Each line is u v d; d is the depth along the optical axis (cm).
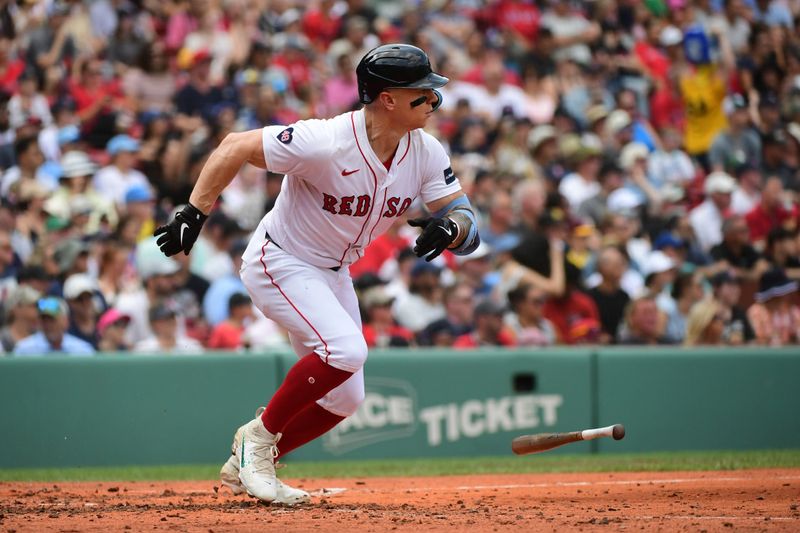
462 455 3091
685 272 3788
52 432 2880
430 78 1540
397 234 3934
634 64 5325
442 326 3428
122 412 2920
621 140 4803
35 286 3141
